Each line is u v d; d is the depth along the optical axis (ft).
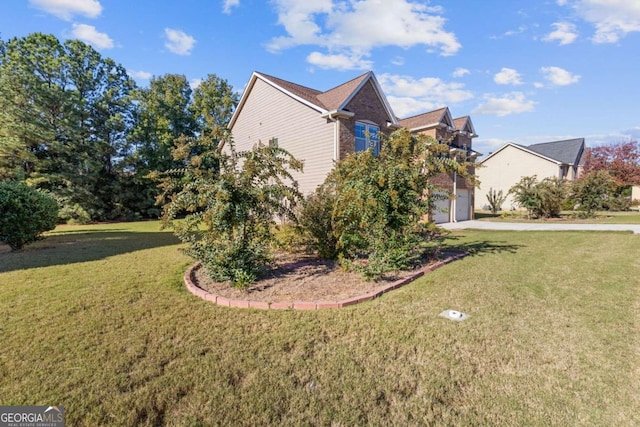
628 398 8.23
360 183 21.13
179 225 19.04
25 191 29.58
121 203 74.28
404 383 8.98
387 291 16.94
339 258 22.17
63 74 67.46
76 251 28.91
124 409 7.98
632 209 87.86
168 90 93.04
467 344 11.08
